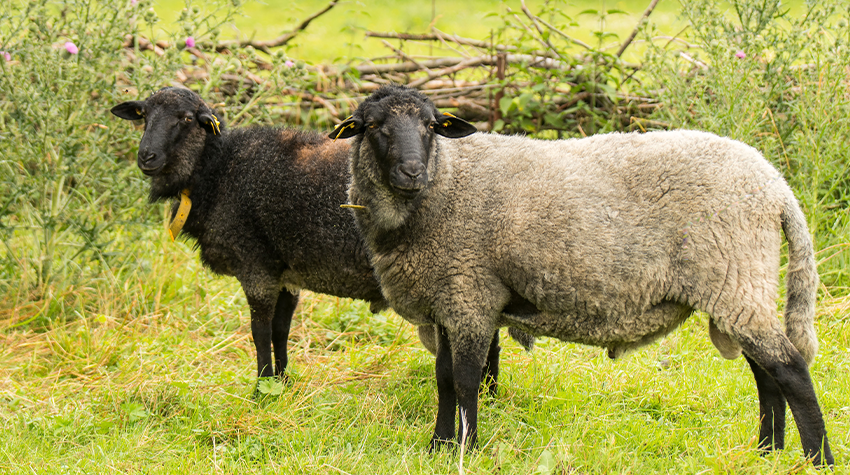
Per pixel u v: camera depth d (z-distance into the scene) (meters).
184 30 5.82
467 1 17.45
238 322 5.91
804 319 3.46
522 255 3.62
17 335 5.51
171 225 4.86
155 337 5.51
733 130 5.91
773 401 3.70
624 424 4.14
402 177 3.54
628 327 3.66
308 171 4.63
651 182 3.55
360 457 3.70
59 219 5.79
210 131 4.86
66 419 4.18
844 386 4.43
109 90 5.96
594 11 7.61
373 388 4.72
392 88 3.80
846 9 6.06
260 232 4.75
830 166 5.95
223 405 4.46
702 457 3.67
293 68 6.16
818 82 6.11
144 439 4.01
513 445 3.89
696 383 4.59
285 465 3.66
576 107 7.60
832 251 5.98
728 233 3.41
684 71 7.33
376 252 3.92
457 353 3.80
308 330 5.76
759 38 6.28
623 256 3.52
